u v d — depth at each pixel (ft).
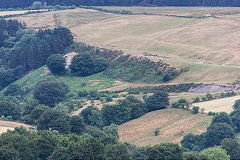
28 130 598.75
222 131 577.43
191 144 588.91
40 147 476.95
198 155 461.37
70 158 439.63
